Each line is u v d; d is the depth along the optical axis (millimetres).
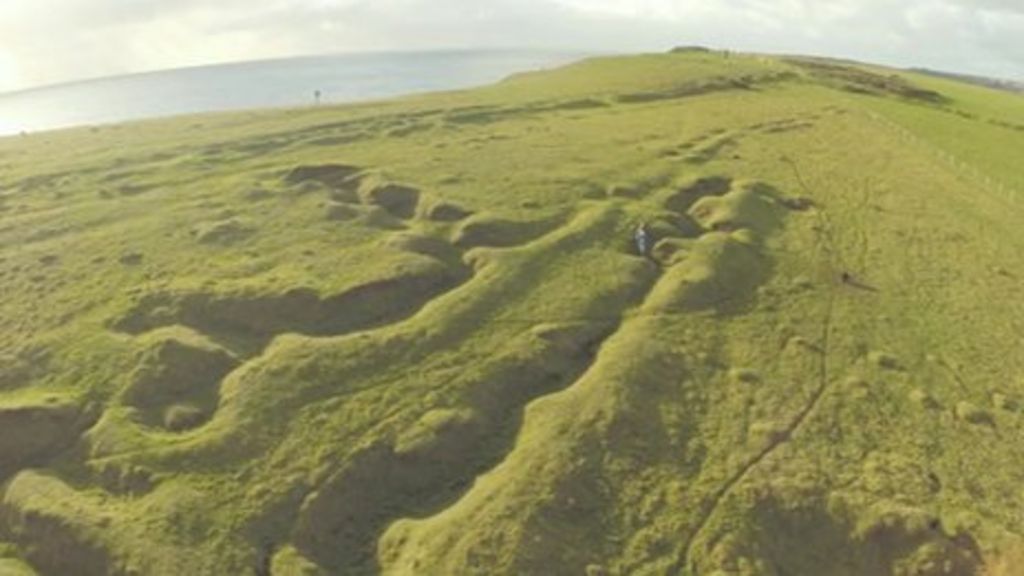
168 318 64750
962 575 46219
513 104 120500
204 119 116500
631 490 50438
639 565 46188
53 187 89688
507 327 63875
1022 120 140625
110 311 65688
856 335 65625
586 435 53781
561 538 47188
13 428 54719
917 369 62375
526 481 50312
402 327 63656
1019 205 92875
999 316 69750
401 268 69625
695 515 49000
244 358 61156
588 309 66250
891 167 100375
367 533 48625
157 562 45594
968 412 58000
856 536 48344
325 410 55750
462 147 98188
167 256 73250
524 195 83250
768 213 83812
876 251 78875
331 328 64125
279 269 70312
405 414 55375
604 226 77750
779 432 55156
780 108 123938
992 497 51031
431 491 51188
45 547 47562
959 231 84375
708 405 57312
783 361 62000
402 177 86562
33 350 61969
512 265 71000
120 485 50875
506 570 45250
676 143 101938
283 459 52094
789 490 50531
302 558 46438
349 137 102500
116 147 103188
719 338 64062
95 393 57875
